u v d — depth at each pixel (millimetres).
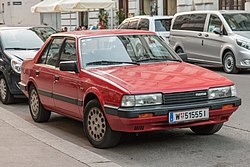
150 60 7840
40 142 7207
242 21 16094
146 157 6605
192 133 7887
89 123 7133
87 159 6289
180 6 25578
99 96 6789
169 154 6723
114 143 6934
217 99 6859
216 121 6941
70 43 8070
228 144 7160
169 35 18391
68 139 7809
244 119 8828
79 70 7445
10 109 10766
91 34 8008
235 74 15586
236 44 15391
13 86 10977
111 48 7824
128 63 7621
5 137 7527
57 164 6016
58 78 7980
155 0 28312
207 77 7098
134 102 6387
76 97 7461
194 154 6688
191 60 17484
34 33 12609
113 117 6531
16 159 6234
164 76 6984
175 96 6559
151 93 6457
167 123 6516
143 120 6375
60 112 8273
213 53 16422
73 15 33781
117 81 6711
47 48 8805
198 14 17234
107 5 21094
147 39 8258
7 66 11047
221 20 16141
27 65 9320
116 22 28672
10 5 40219
